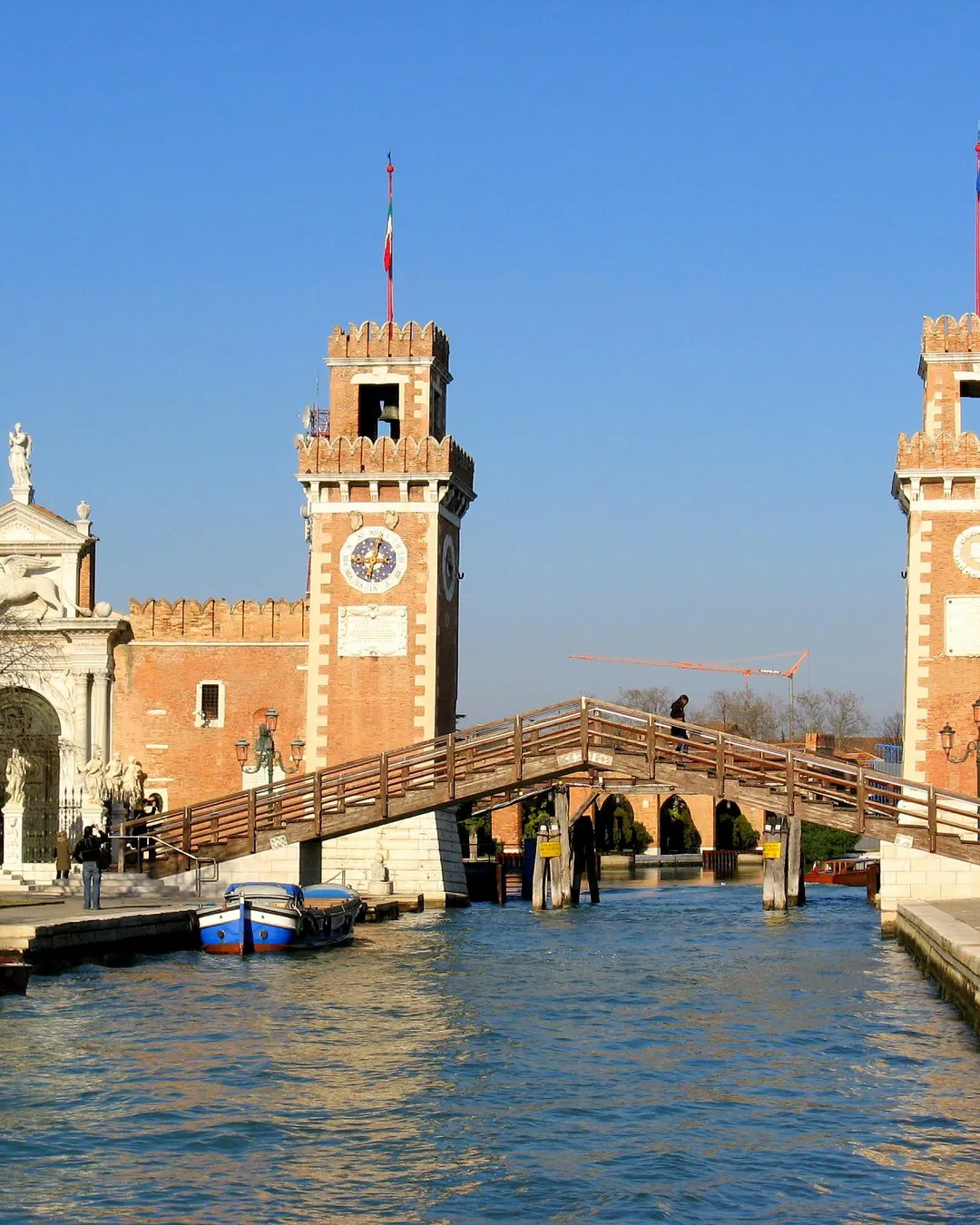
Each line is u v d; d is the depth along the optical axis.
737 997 51.00
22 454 87.06
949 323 78.38
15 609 86.19
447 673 86.31
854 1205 29.67
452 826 86.88
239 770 86.50
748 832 158.75
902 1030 44.88
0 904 63.88
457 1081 38.81
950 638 76.88
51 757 85.94
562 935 70.25
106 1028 44.59
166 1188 30.55
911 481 77.44
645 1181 31.03
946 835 65.69
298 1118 35.16
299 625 86.75
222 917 60.88
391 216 88.12
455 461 84.69
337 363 85.81
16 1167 31.64
